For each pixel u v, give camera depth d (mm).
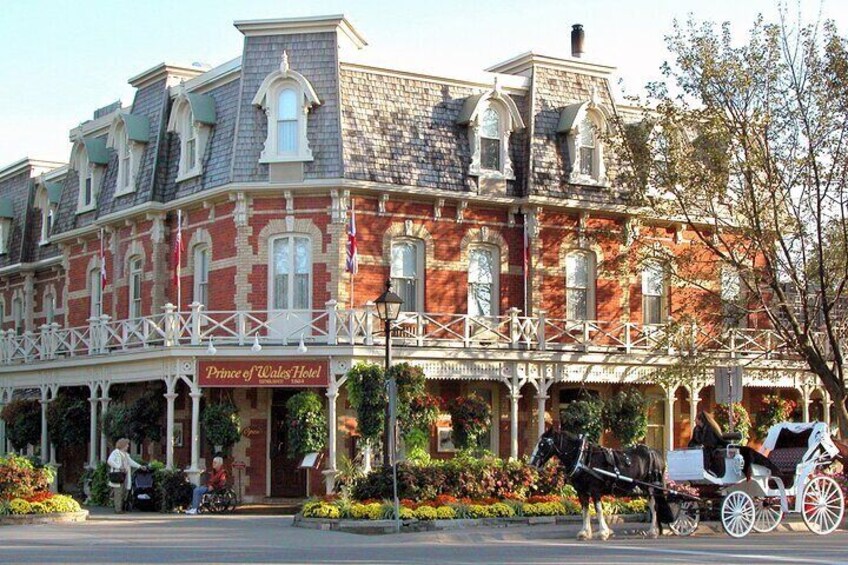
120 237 39469
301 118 33625
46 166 49781
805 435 24891
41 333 39406
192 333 32438
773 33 31594
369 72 34531
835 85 31297
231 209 34500
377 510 25219
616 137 34812
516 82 36938
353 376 30797
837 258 32500
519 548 20672
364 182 33438
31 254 48125
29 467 28312
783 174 31891
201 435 33250
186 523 27188
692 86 31984
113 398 38062
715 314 35156
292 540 22531
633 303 38250
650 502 23672
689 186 32500
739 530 23141
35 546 21062
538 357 34188
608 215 37625
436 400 31531
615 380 35625
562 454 23062
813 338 35219
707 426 24109
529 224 36281
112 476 31297
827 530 23859
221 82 35750
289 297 33875
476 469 27625
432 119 35281
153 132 38031
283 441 34156
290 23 34250
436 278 35031
